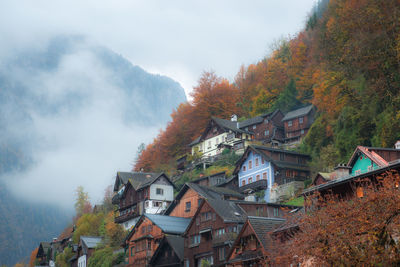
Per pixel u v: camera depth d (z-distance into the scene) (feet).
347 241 90.89
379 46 261.44
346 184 130.62
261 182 280.51
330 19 328.70
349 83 273.95
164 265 209.56
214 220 190.19
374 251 88.69
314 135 300.20
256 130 383.86
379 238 90.27
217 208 191.01
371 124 246.06
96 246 294.46
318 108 319.88
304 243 97.81
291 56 454.40
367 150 159.43
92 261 278.67
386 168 120.06
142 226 237.25
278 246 122.72
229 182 310.24
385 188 93.45
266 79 461.37
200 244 193.26
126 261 244.63
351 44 276.62
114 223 322.96
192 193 252.01
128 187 330.34
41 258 432.25
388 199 90.89
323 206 112.88
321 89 294.46
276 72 452.35
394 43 255.09
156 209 305.73
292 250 101.81
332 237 93.81
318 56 353.31
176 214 258.78
